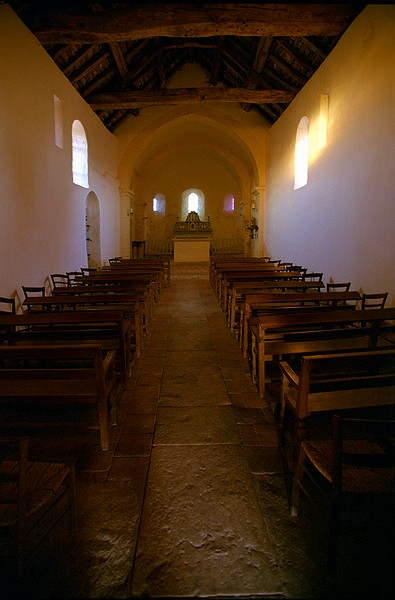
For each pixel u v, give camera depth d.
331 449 1.91
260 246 13.61
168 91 10.22
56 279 7.45
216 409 3.27
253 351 3.77
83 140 9.63
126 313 4.48
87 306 4.55
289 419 2.96
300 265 9.13
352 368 3.02
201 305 7.92
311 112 8.32
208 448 2.69
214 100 10.29
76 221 8.83
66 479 1.84
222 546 1.85
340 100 6.66
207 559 1.78
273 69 10.02
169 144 17.09
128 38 6.84
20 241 5.98
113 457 2.58
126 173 13.41
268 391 3.31
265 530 1.95
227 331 5.85
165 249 20.12
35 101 6.53
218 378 3.97
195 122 14.61
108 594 1.62
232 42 9.91
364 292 5.77
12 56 5.69
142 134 13.38
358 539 1.90
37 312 4.00
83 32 6.63
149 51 10.08
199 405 3.35
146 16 6.61
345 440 2.02
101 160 11.27
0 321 3.30
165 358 4.60
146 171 17.50
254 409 3.27
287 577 1.69
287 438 2.66
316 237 7.94
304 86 8.84
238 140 13.84
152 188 19.72
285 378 2.71
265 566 1.74
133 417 3.13
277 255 11.63
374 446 1.97
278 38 8.33
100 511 2.08
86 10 6.83
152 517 2.04
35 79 6.52
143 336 5.42
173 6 6.57
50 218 7.23
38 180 6.65
